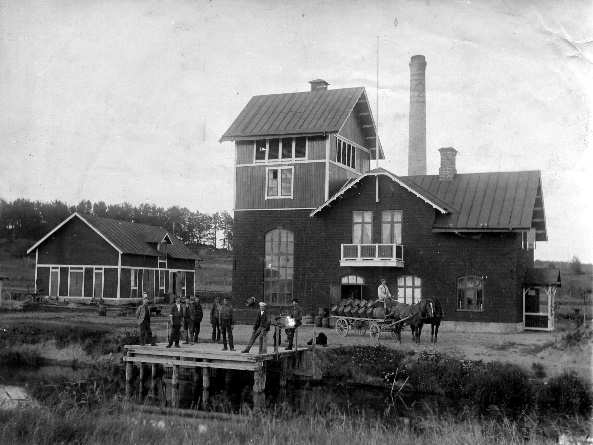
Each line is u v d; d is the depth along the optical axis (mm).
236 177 39781
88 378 25609
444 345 26578
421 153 47688
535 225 37406
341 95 40531
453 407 20391
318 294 37000
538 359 22875
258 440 13938
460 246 34094
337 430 14695
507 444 14438
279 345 26812
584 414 19109
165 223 72750
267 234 38812
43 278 49000
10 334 30859
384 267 35562
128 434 13664
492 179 35906
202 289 60344
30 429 13266
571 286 36312
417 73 47312
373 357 24625
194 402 21656
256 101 41688
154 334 30750
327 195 37719
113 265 47625
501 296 33000
